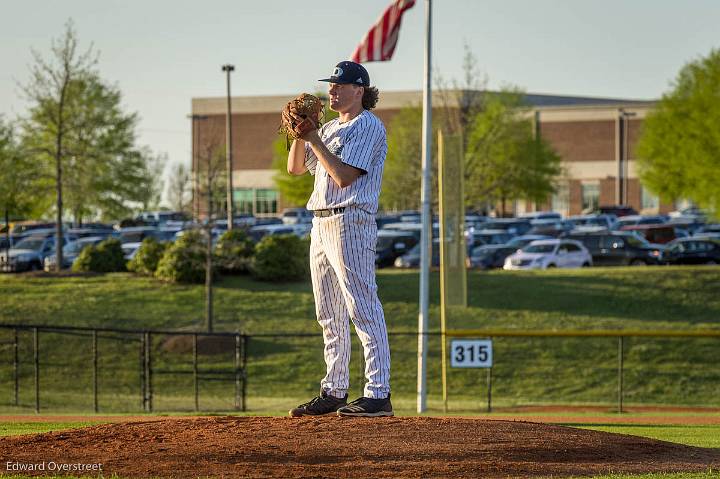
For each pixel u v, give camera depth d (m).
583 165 129.12
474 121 79.00
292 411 12.75
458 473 10.51
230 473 10.23
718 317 48.81
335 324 12.59
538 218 95.50
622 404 34.97
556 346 43.84
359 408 12.38
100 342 44.47
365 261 11.99
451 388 39.66
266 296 51.97
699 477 10.82
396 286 53.53
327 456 10.88
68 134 64.19
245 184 135.00
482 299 51.12
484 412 32.03
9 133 63.38
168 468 10.45
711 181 67.31
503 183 90.44
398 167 83.81
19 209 68.75
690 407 34.59
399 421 12.23
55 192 64.81
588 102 148.38
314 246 12.35
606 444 12.32
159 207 110.44
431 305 50.53
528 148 96.50
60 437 11.99
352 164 11.55
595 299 51.12
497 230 78.69
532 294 51.91
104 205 67.25
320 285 12.43
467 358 29.69
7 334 45.38
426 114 35.25
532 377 40.69
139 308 49.72
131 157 67.81
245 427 11.99
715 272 55.44
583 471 10.95
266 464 10.56
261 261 54.59
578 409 33.62
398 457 10.95
